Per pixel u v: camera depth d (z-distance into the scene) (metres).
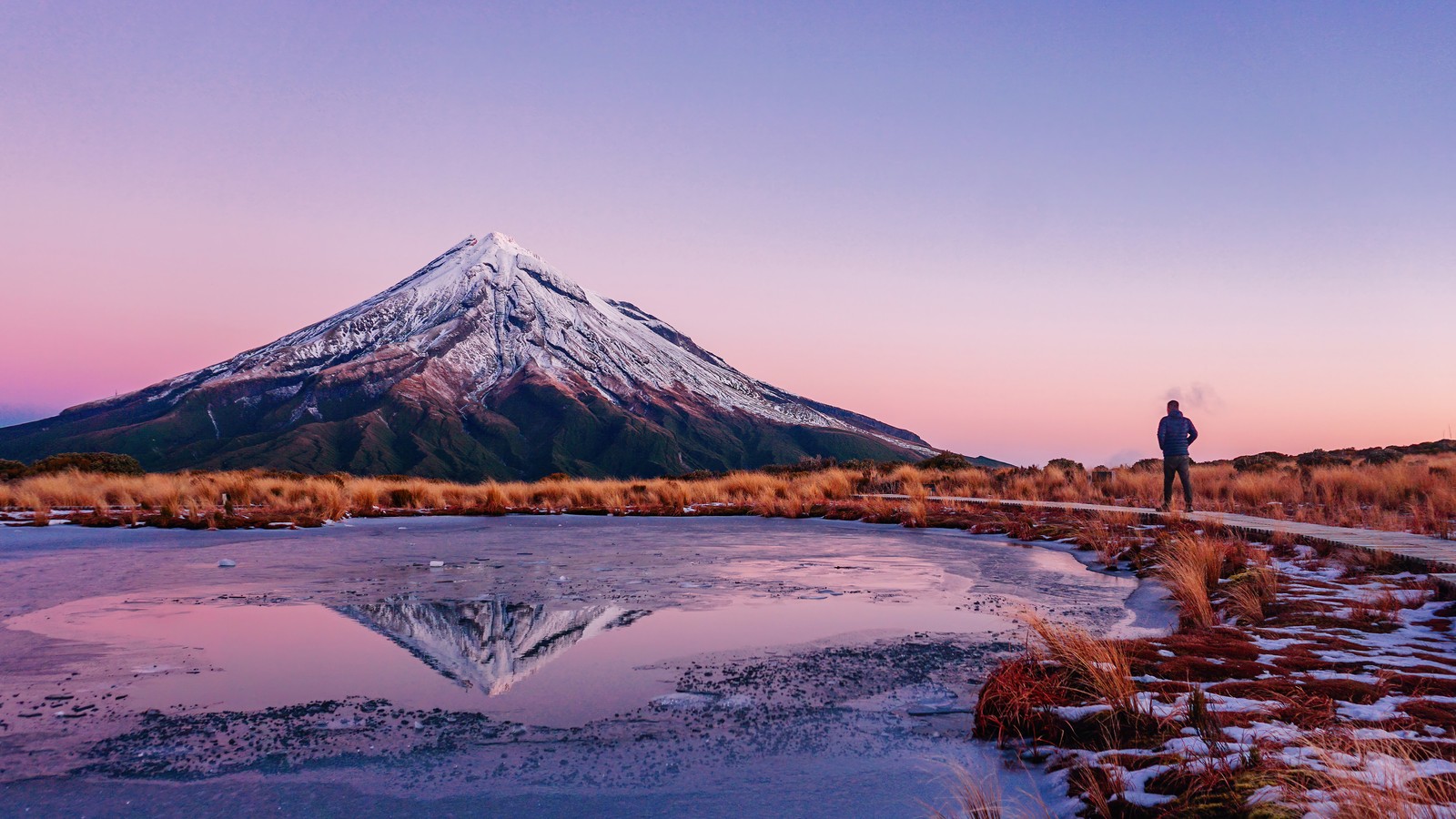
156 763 3.71
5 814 3.18
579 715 4.37
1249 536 11.66
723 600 7.82
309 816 3.17
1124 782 3.20
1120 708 3.99
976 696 4.71
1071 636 4.99
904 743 3.96
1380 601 6.66
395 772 3.62
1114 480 24.19
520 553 11.61
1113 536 12.32
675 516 19.39
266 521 16.55
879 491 26.14
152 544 12.85
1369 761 3.11
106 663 5.45
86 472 35.22
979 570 9.88
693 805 3.26
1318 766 3.03
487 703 4.58
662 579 9.15
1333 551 9.54
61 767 3.67
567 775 3.58
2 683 4.99
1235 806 2.79
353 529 15.88
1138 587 8.59
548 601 7.78
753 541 13.44
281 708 4.50
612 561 10.68
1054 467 29.78
